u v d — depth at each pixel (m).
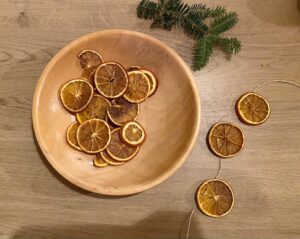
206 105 0.53
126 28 0.55
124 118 0.50
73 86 0.49
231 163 0.52
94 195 0.49
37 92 0.46
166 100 0.52
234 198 0.50
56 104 0.49
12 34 0.54
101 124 0.48
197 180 0.51
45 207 0.49
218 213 0.49
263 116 0.53
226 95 0.54
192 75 0.50
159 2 0.55
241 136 0.52
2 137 0.50
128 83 0.50
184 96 0.50
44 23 0.55
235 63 0.55
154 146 0.51
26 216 0.48
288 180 0.52
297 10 0.58
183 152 0.46
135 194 0.50
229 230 0.50
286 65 0.55
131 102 0.51
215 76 0.54
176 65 0.50
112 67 0.49
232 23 0.54
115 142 0.49
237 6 0.57
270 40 0.56
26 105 0.51
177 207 0.50
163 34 0.55
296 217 0.50
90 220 0.49
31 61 0.53
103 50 0.51
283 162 0.52
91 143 0.48
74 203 0.49
